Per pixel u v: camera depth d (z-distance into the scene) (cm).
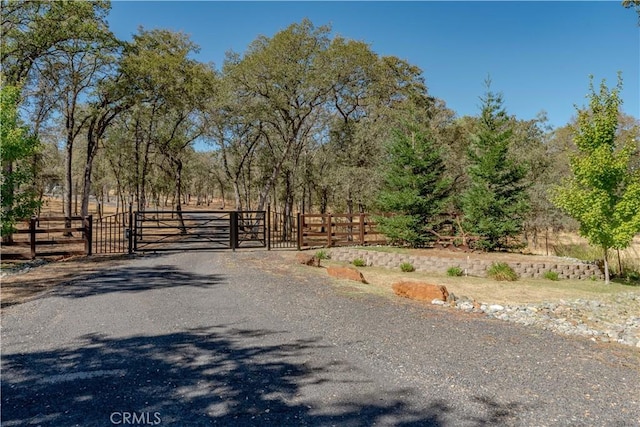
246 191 3666
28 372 436
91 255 1459
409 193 1812
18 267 1181
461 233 1825
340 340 556
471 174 1883
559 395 392
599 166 1279
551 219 2330
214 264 1270
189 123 2969
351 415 347
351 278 1098
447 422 337
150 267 1183
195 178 5784
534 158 2714
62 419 337
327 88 2381
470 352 514
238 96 2378
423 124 2423
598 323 745
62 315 667
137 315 672
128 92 2242
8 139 1146
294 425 330
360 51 2238
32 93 1997
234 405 364
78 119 2581
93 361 469
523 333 615
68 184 2123
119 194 3616
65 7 1742
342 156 2697
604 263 1405
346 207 2981
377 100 2623
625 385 420
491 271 1390
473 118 3150
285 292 873
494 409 361
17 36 1756
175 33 2503
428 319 682
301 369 450
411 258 1555
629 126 3559
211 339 554
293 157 2812
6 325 610
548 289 1203
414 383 415
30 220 1355
